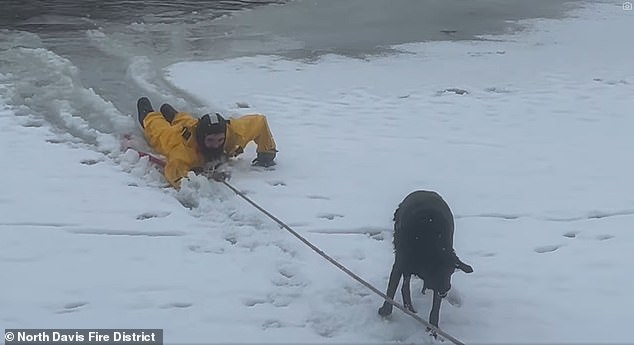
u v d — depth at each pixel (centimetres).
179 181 639
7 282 481
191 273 500
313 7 1736
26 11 1564
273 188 653
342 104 930
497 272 515
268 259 523
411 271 418
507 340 430
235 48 1268
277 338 426
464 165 723
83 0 1736
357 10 1711
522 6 1825
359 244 551
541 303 474
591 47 1363
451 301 473
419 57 1241
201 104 909
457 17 1653
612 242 568
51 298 463
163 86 991
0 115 831
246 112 880
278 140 782
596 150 780
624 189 671
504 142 800
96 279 488
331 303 466
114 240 545
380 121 864
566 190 667
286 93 973
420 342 425
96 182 653
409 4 1795
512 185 675
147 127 725
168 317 446
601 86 1071
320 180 675
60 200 611
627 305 474
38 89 940
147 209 600
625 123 886
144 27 1424
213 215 593
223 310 455
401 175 692
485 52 1297
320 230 574
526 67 1185
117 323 438
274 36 1390
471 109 930
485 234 576
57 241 541
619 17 1700
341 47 1313
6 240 539
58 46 1216
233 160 711
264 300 469
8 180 649
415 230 406
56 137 768
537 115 913
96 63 1103
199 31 1407
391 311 448
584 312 464
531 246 558
